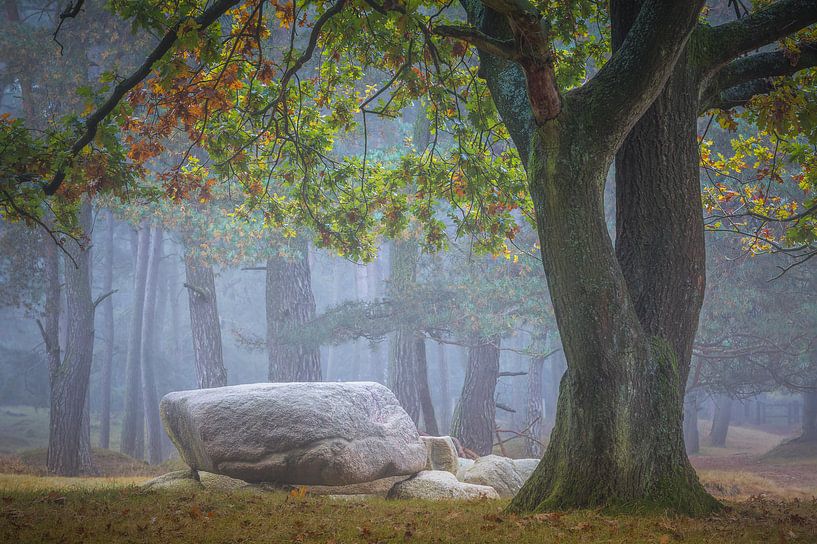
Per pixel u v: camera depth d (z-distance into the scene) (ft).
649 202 28.73
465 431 83.82
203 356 95.61
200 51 30.48
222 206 83.92
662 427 26.53
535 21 22.07
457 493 40.24
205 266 95.76
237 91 40.96
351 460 37.83
